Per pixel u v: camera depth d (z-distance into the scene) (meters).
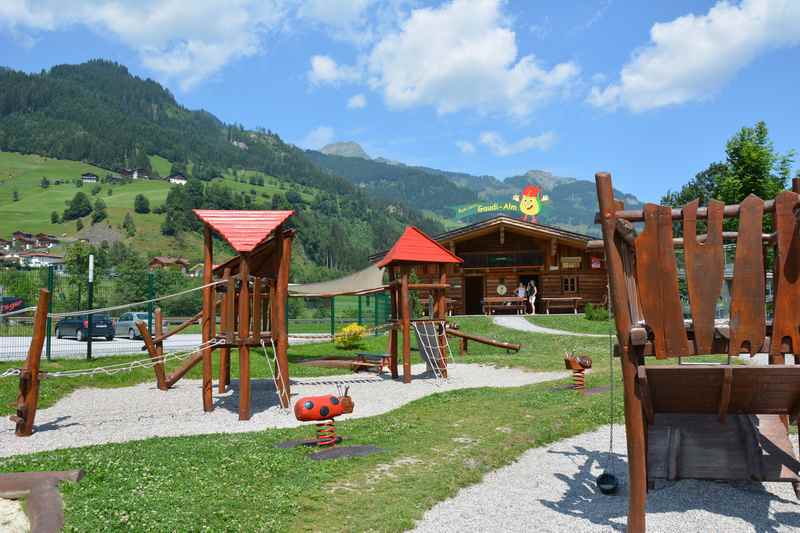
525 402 11.34
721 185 23.53
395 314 17.33
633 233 5.12
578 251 38.62
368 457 7.37
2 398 12.63
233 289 11.46
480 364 19.70
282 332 12.20
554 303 38.41
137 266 89.69
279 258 12.31
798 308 4.83
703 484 6.49
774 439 6.23
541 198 51.28
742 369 4.93
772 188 22.48
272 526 5.06
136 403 12.94
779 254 4.82
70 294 26.28
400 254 16.09
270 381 16.52
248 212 12.28
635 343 4.84
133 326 31.05
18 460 7.12
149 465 6.74
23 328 21.94
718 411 5.35
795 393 5.13
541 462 7.68
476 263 39.75
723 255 4.81
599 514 5.66
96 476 6.21
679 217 4.89
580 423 9.72
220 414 11.55
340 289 24.69
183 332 40.38
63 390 14.20
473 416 10.20
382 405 12.34
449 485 6.42
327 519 5.31
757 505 5.84
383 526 5.15
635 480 4.88
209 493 5.79
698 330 4.84
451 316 34.28
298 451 7.75
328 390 14.75
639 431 4.89
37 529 4.79
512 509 5.84
